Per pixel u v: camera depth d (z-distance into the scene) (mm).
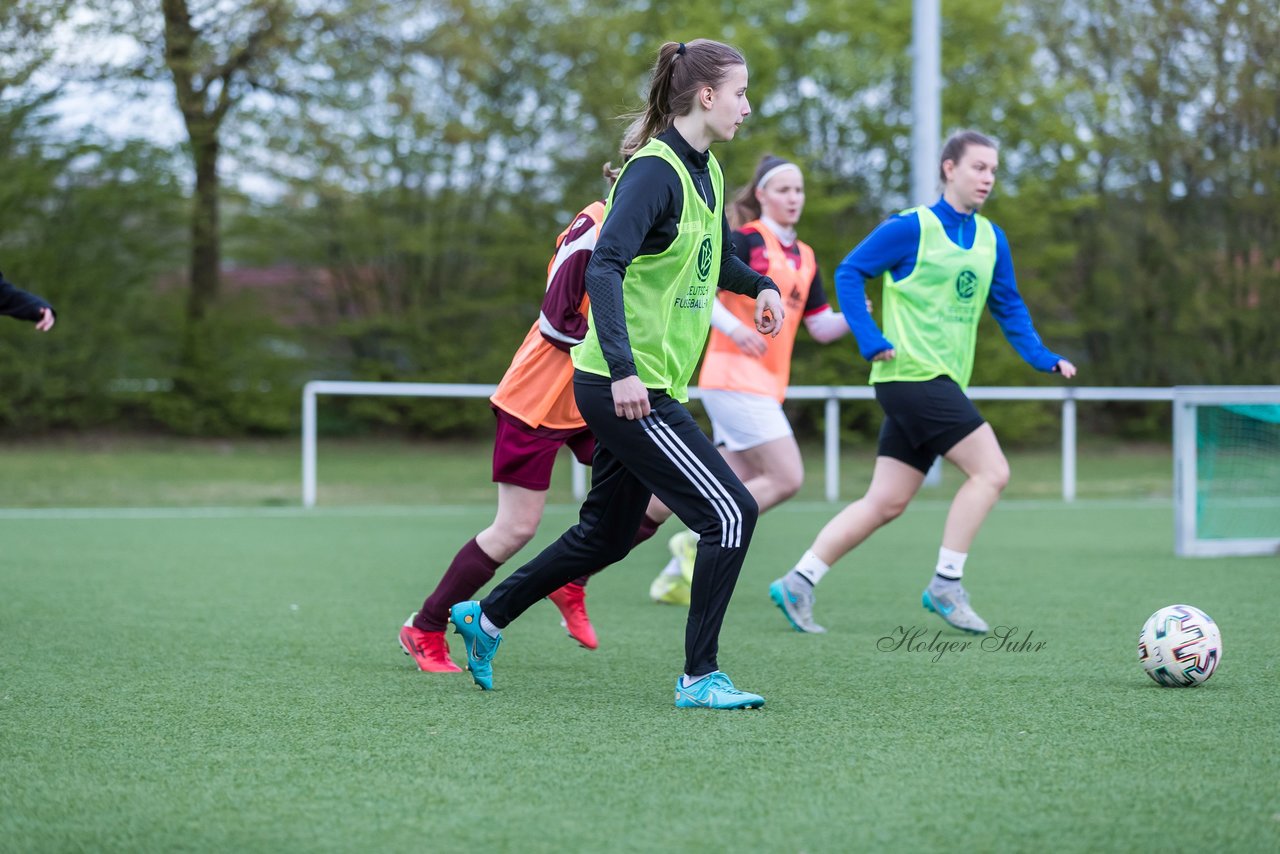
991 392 32125
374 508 30328
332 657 11125
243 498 32438
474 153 54062
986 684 9828
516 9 52344
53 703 9062
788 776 7031
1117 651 11469
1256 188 57656
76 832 6086
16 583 16359
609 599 15461
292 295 55219
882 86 55906
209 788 6828
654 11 55594
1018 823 6164
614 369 8195
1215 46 56500
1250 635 12266
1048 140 56250
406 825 6164
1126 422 61281
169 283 54250
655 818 6250
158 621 13242
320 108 50125
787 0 55344
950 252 12688
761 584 17141
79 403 50062
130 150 48875
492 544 10203
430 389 29609
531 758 7453
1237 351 60375
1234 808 6414
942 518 28016
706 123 8656
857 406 52625
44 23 45062
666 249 8570
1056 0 59656
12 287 13531
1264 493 27312
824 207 53094
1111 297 61250
